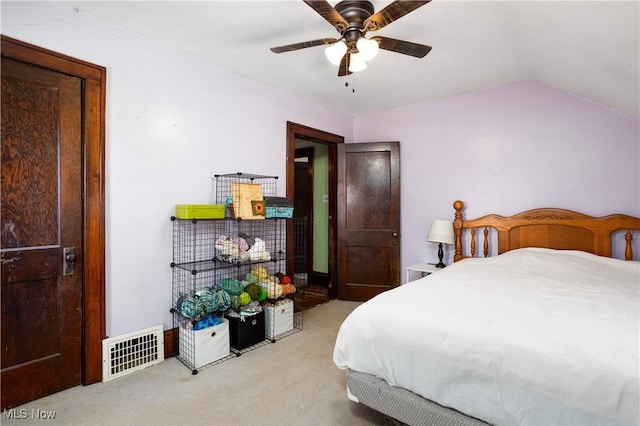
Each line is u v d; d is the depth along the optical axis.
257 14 2.11
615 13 1.54
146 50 2.42
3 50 1.83
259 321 2.80
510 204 3.35
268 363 2.44
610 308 1.56
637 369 1.09
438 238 3.43
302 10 2.06
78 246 2.13
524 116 3.27
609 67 2.13
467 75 3.12
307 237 5.04
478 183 3.53
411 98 3.78
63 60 2.04
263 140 3.28
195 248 2.74
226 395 2.02
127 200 2.34
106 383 2.16
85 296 2.14
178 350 2.58
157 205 2.50
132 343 2.33
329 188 4.37
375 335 1.65
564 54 2.29
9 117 1.88
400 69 2.97
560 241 3.04
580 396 1.14
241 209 2.67
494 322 1.44
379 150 4.02
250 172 3.16
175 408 1.89
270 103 3.35
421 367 1.50
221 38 2.43
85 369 2.13
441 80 3.24
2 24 1.83
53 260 2.03
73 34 2.08
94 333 2.17
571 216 3.00
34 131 1.97
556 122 3.12
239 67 2.93
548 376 1.20
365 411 1.87
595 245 2.89
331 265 4.29
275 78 3.18
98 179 2.19
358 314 1.75
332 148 4.37
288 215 3.02
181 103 2.63
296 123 3.64
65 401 1.95
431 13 2.05
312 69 2.97
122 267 2.31
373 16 1.67
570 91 3.02
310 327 3.18
